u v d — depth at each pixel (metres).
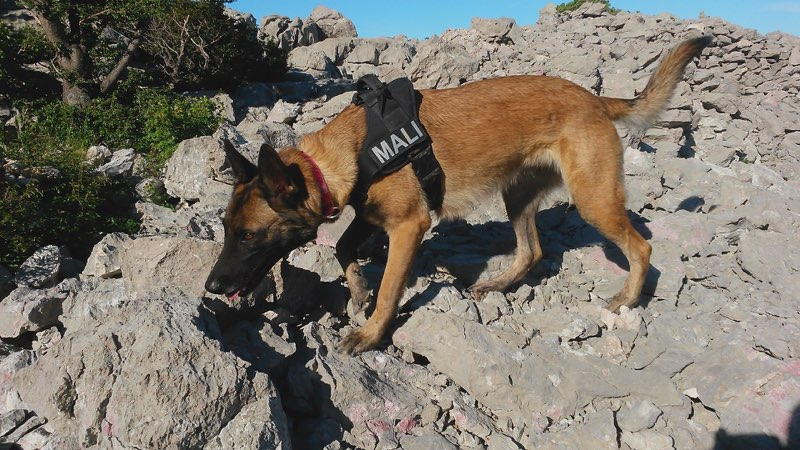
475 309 1.59
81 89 4.05
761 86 5.48
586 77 4.39
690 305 1.77
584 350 1.55
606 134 1.65
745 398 1.38
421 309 1.49
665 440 1.32
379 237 1.95
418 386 1.41
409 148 1.45
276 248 1.43
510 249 1.98
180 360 1.11
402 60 5.87
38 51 3.99
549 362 1.46
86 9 4.09
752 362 1.46
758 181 2.96
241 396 1.12
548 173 1.75
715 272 1.90
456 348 1.41
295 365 1.34
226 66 4.71
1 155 2.25
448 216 1.64
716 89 5.21
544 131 1.63
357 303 1.55
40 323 1.45
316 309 1.59
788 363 1.43
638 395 1.42
